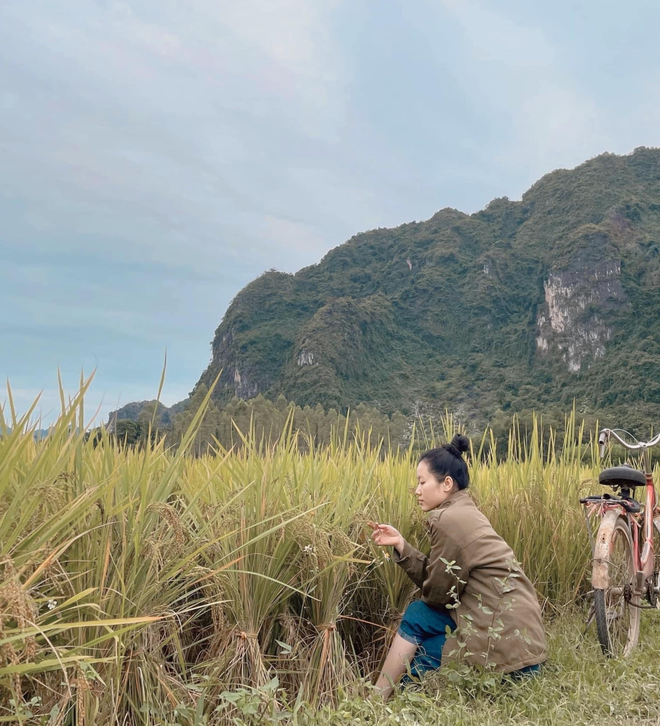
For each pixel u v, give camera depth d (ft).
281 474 9.35
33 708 6.17
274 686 7.28
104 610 6.48
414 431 14.35
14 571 4.89
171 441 8.64
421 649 9.71
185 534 7.87
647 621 13.32
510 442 16.40
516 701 8.49
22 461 6.63
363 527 10.43
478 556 9.45
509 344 613.52
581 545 14.23
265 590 8.43
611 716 8.04
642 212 647.97
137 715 6.89
